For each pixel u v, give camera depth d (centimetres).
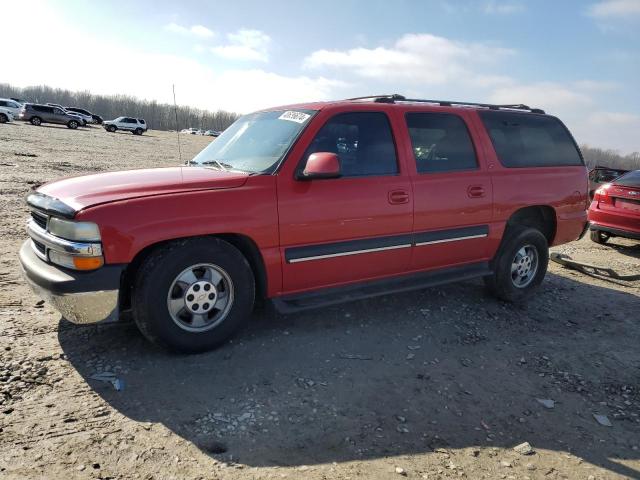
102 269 335
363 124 444
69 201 346
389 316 492
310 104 458
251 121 490
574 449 308
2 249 616
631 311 565
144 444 278
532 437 318
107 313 344
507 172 526
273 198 387
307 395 341
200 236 369
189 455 273
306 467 271
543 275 576
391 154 453
